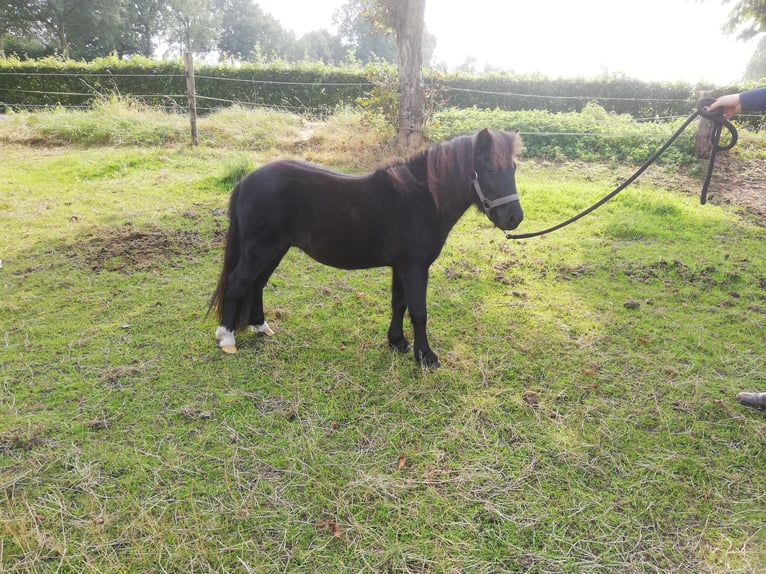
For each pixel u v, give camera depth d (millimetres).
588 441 2686
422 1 8125
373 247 3061
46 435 2615
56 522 2115
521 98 15102
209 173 7730
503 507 2252
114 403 2887
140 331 3688
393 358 3404
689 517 2230
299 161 3215
